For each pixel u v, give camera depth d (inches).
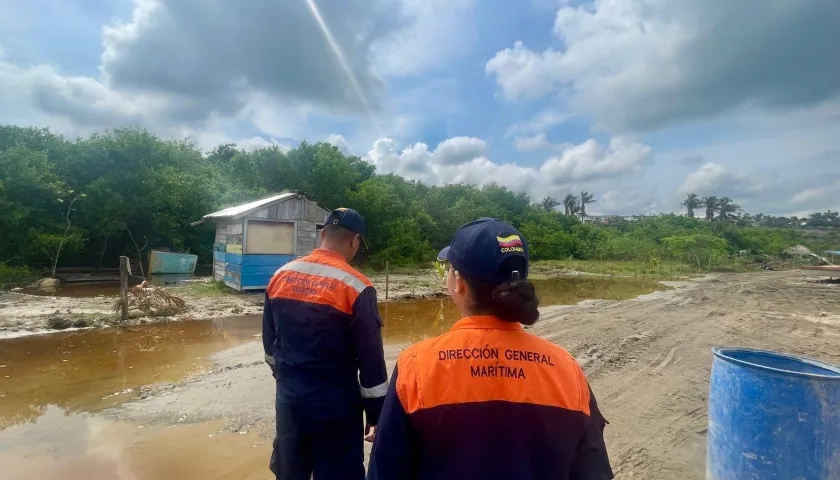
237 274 532.7
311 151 1066.1
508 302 50.2
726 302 644.7
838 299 717.9
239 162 1064.8
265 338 107.3
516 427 47.3
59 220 700.7
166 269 739.4
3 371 252.4
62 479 145.1
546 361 51.1
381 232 1025.5
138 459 159.5
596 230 1980.8
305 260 103.9
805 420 104.7
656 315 492.1
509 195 1952.5
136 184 801.6
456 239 56.7
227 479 147.5
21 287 577.6
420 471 49.0
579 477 50.1
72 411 200.2
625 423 196.1
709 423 126.6
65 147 772.0
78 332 343.0
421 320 440.8
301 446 95.8
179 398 215.3
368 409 96.5
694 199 3690.9
